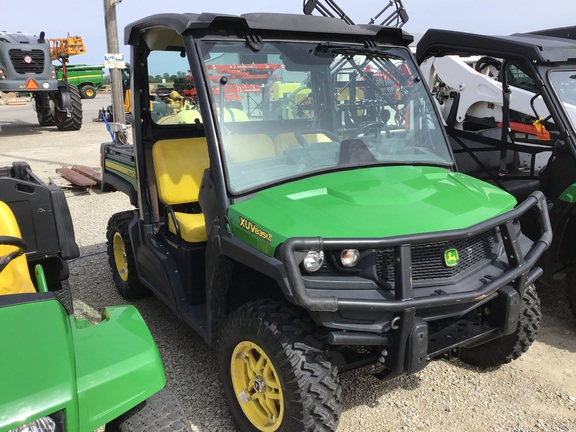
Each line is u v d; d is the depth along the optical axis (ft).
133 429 6.49
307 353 7.70
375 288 7.67
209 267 9.14
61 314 6.67
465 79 18.10
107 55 33.24
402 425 9.46
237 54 9.31
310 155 9.70
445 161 10.91
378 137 10.57
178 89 12.67
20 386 5.48
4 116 67.97
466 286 8.16
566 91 13.37
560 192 12.67
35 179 12.41
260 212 8.24
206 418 9.66
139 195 12.67
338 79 10.38
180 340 12.52
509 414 9.75
